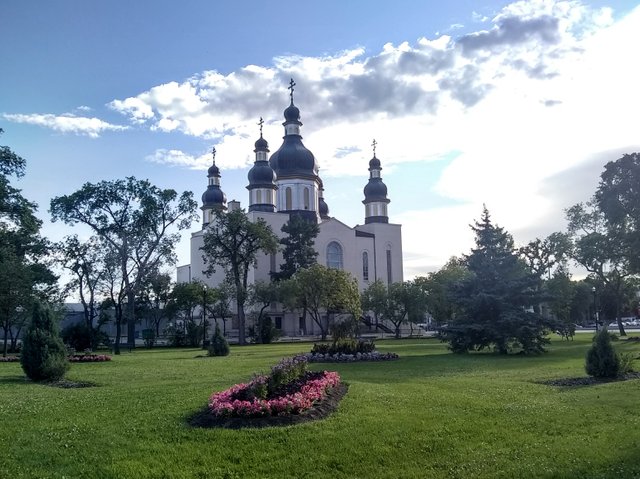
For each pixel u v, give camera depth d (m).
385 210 100.00
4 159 43.97
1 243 45.12
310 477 8.94
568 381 18.53
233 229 66.00
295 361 15.66
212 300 70.56
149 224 55.44
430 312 72.06
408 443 10.33
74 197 54.19
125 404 13.85
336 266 90.69
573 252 56.56
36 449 10.17
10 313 37.97
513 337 32.09
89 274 58.38
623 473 8.99
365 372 22.27
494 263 34.34
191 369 25.06
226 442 10.27
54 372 21.11
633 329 75.00
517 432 11.19
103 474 9.03
